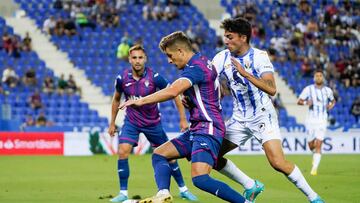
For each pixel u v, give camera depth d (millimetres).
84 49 74062
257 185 21812
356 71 76125
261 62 20359
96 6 77000
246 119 20906
